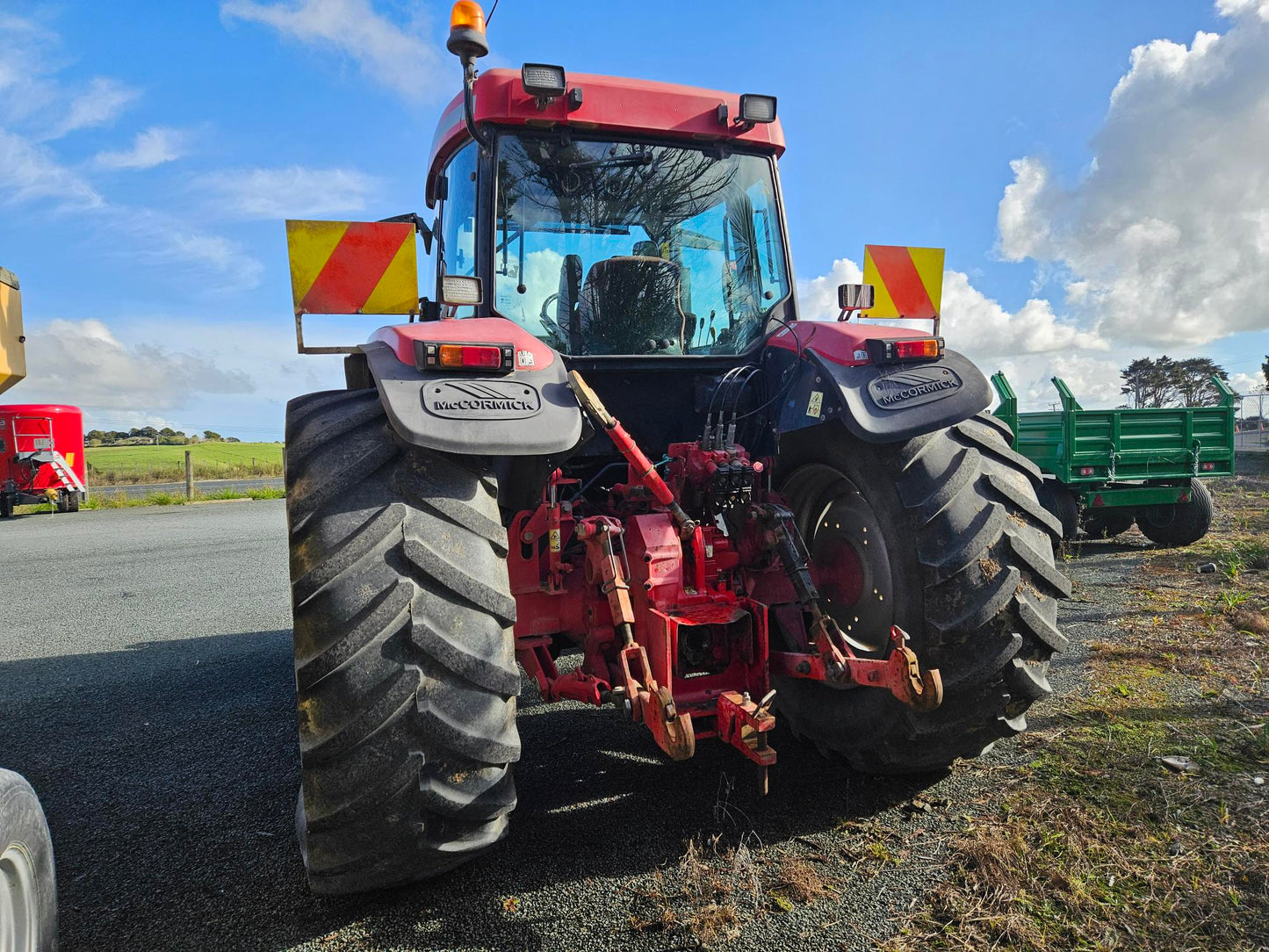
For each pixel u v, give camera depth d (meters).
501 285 2.80
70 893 2.08
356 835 1.75
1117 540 8.16
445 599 1.80
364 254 2.25
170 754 3.05
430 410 1.86
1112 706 3.08
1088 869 1.98
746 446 3.03
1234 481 13.62
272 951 1.81
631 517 2.41
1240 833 2.12
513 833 2.30
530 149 2.84
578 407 2.04
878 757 2.45
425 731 1.72
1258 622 4.11
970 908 1.85
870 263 2.91
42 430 14.54
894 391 2.32
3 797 1.39
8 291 1.76
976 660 2.18
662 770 2.72
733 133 2.99
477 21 2.33
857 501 2.67
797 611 2.58
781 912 1.88
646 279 2.95
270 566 7.86
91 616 5.66
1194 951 1.68
